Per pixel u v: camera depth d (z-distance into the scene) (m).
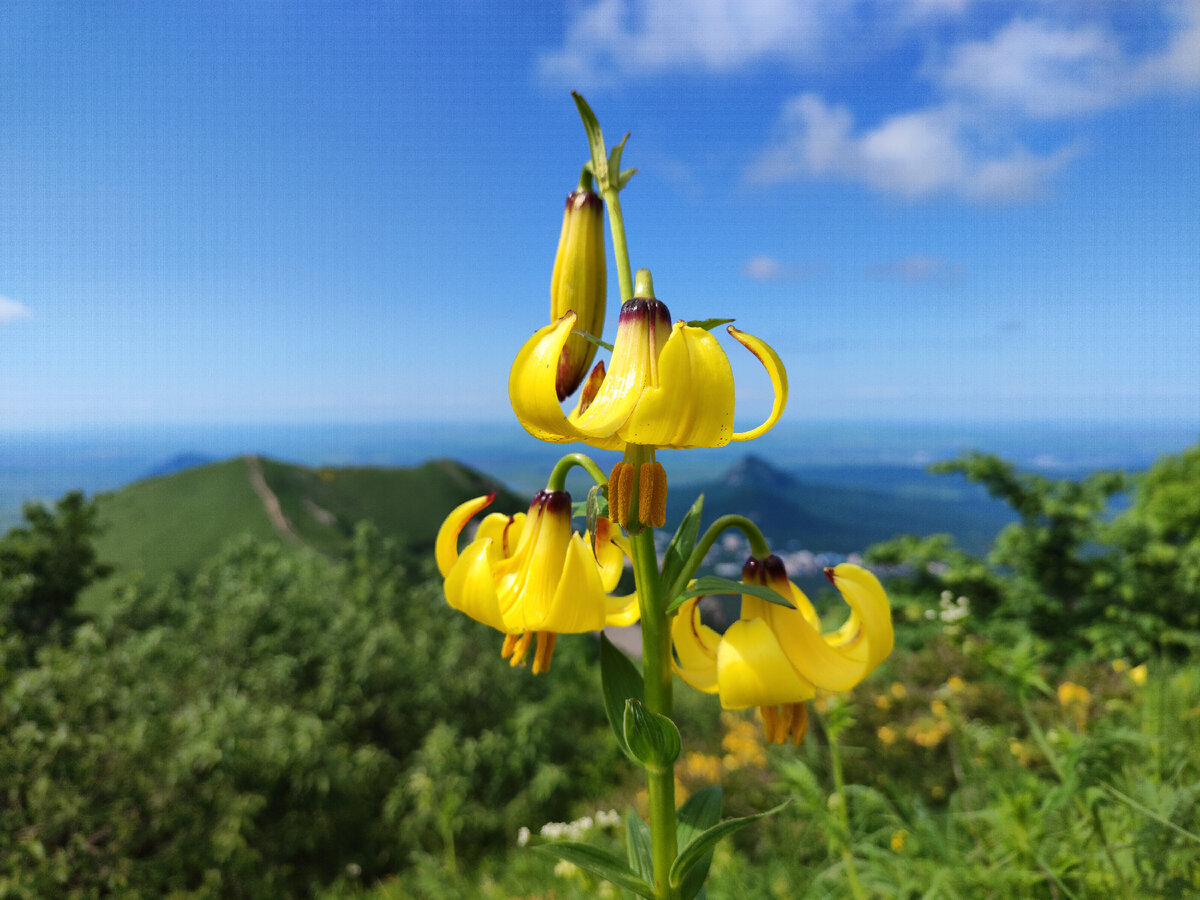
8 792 4.70
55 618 7.81
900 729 4.09
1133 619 10.77
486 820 6.62
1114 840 1.85
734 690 1.10
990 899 1.99
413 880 5.89
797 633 1.21
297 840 5.95
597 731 9.01
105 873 4.72
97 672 5.46
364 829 6.59
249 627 7.54
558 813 7.27
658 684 1.23
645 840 1.39
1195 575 10.72
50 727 4.89
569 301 1.29
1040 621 11.69
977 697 3.87
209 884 5.18
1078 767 1.79
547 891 4.07
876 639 1.15
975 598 12.52
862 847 2.30
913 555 13.27
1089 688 3.87
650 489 1.01
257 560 9.41
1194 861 1.66
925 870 2.20
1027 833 1.92
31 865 4.55
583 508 1.21
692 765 5.02
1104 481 12.36
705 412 0.94
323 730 6.50
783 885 2.93
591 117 1.22
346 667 7.54
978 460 12.87
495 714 8.03
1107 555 11.79
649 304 1.05
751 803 4.30
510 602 1.14
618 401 1.01
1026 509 12.45
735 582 1.13
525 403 0.98
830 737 2.34
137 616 7.90
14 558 7.44
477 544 1.08
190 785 5.43
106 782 4.98
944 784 3.67
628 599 1.33
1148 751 2.20
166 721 5.45
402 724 7.55
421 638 8.34
